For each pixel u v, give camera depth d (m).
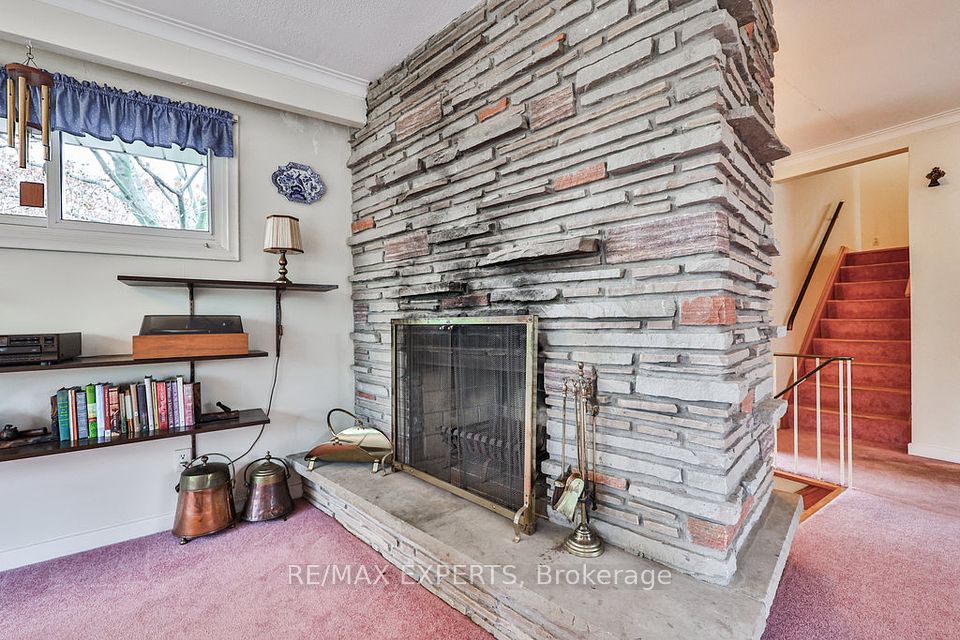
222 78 2.45
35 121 1.95
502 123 1.98
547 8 1.82
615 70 1.59
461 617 1.67
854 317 4.90
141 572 1.97
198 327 2.26
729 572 1.38
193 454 2.47
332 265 2.99
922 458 3.47
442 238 2.29
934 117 3.38
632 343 1.57
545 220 1.85
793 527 1.82
